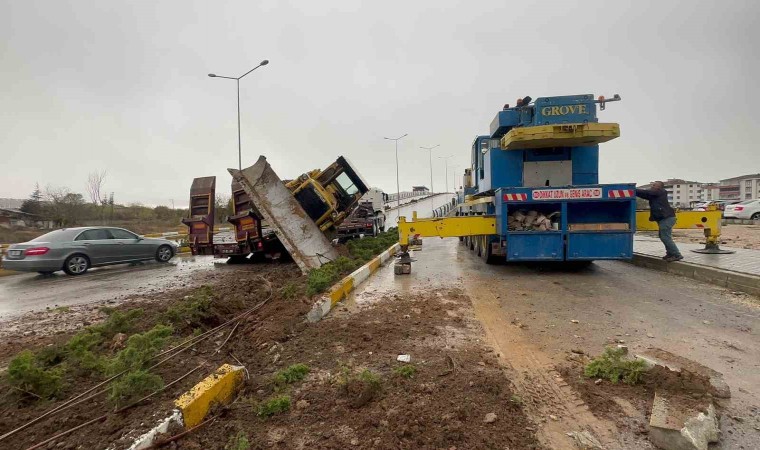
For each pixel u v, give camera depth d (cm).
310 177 1350
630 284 805
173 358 451
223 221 4053
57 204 3184
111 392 356
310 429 306
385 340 498
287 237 1031
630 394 349
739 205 2725
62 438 301
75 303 849
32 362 394
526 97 1012
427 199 8338
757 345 462
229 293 835
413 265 1152
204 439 296
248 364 435
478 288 799
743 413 318
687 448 270
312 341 497
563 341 485
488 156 1059
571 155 985
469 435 292
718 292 719
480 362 423
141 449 277
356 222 2172
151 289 973
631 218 864
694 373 366
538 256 886
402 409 324
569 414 321
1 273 1385
